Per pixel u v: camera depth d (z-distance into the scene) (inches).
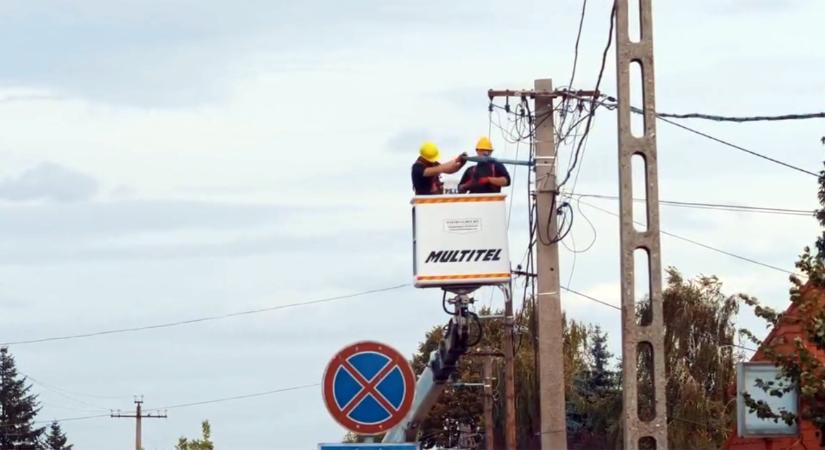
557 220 946.7
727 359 1755.7
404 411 554.9
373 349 556.7
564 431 928.9
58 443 3905.0
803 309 756.6
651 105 681.0
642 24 686.5
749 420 912.9
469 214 799.1
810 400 740.0
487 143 836.6
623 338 665.6
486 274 794.8
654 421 655.8
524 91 951.0
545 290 941.2
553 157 949.8
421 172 812.6
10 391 3750.0
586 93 938.1
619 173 675.4
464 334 815.7
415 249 798.5
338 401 553.9
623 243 669.3
